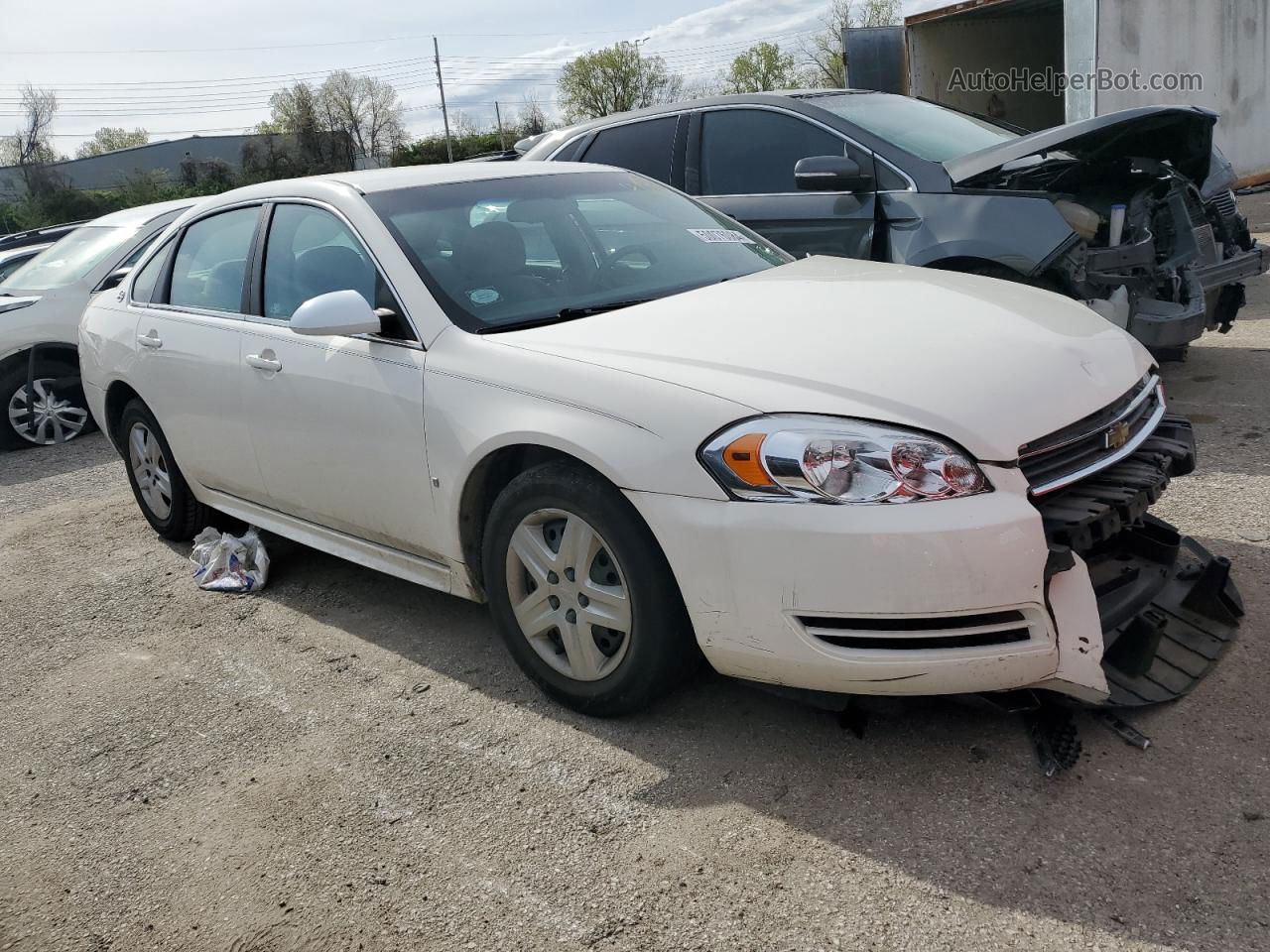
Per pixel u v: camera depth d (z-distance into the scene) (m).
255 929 2.35
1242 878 2.14
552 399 2.86
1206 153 5.58
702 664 3.21
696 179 6.16
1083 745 2.62
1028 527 2.39
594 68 60.72
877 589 2.37
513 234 3.62
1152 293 5.18
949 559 2.34
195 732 3.25
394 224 3.56
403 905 2.37
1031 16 19.11
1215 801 2.37
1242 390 5.53
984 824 2.39
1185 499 4.12
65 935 2.41
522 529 3.01
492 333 3.18
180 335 4.33
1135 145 5.48
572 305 3.36
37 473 7.29
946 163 5.32
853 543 2.37
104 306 5.09
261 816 2.76
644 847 2.46
